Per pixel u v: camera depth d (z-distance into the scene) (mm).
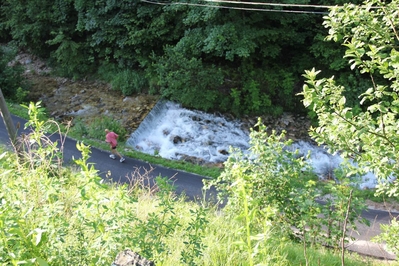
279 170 7785
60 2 22078
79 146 3045
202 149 17844
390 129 4484
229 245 4961
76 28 22031
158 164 15406
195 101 19547
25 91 19891
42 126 4020
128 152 15734
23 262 2383
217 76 19203
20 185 3635
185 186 13695
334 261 6379
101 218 3160
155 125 19188
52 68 23703
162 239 4629
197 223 4355
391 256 9742
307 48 21094
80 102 20484
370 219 12680
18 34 22938
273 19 19312
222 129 19219
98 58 23094
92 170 2971
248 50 18531
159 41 21359
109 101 20547
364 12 4758
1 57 20406
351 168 5746
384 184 5398
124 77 21203
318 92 4535
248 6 18812
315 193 8016
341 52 19266
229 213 7258
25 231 2979
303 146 18469
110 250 3082
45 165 4168
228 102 20109
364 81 19031
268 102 20000
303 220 7438
